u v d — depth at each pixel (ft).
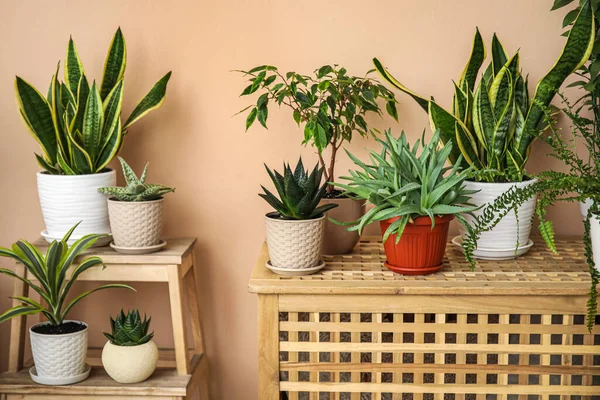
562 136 6.40
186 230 6.74
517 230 5.17
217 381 6.95
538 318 5.18
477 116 5.56
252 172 6.63
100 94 6.26
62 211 5.91
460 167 5.71
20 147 6.70
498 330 5.13
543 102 5.52
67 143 6.05
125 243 5.79
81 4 6.48
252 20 6.43
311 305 5.12
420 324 5.13
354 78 5.87
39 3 6.50
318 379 5.25
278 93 5.83
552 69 5.45
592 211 4.84
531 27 6.34
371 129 6.50
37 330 5.78
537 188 4.85
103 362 5.75
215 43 6.48
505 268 5.43
